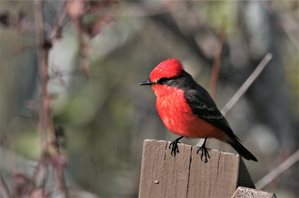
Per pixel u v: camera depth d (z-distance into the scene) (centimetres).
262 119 1612
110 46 1756
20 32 1139
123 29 1767
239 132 1677
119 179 1670
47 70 1115
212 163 838
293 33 1552
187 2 1518
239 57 1578
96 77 1614
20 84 1686
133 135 1769
